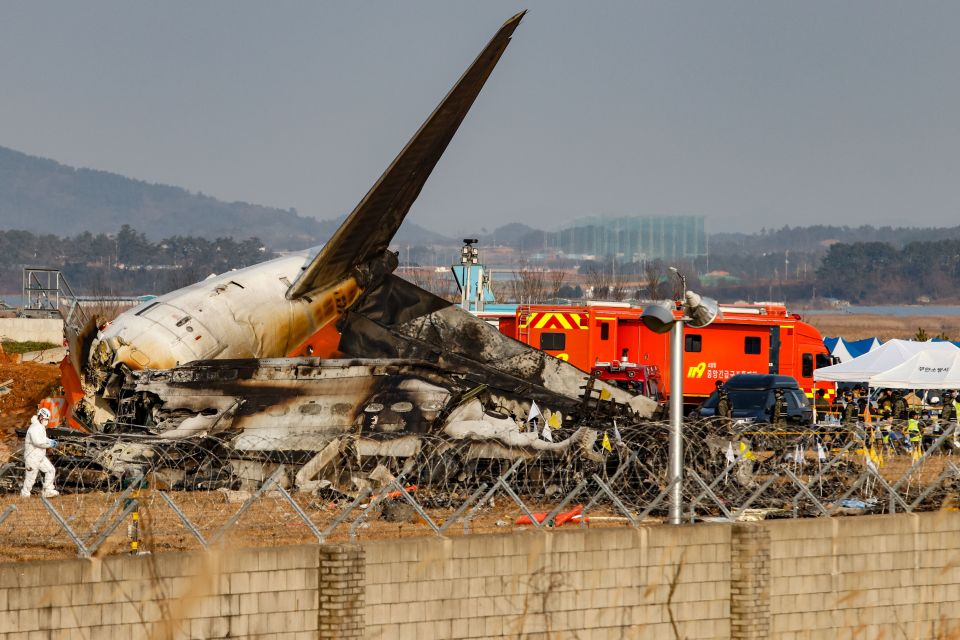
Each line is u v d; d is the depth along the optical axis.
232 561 53.59
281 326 107.44
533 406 91.81
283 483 87.00
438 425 93.25
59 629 50.50
